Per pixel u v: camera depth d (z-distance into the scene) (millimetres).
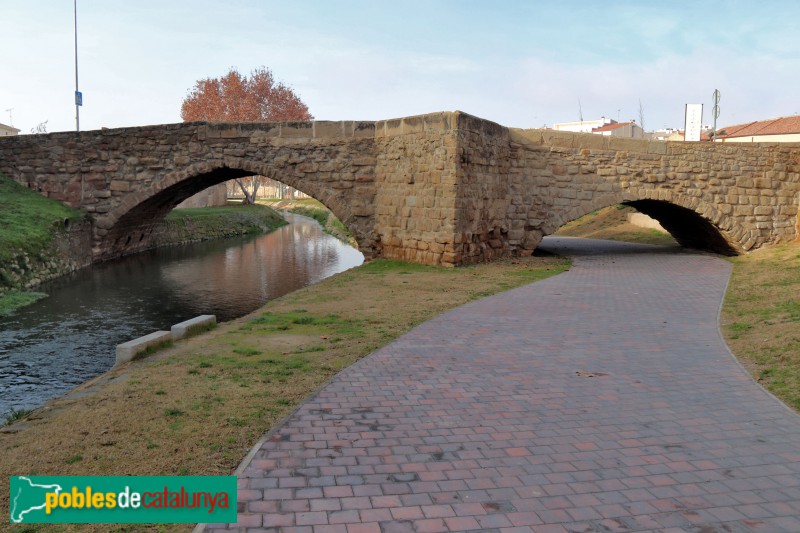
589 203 21297
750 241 22078
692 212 22016
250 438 5266
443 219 18141
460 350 8523
